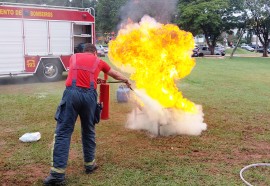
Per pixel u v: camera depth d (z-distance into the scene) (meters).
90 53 4.39
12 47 12.59
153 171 4.45
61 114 4.06
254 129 6.63
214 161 4.86
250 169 4.58
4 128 6.50
